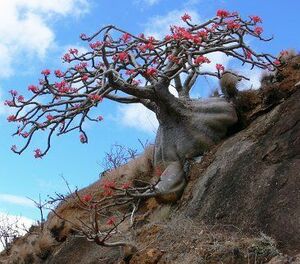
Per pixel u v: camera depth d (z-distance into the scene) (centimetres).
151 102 1146
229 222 843
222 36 1106
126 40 1141
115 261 1010
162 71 1090
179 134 1095
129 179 1270
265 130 968
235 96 1102
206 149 1079
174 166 1069
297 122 909
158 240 886
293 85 1027
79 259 1179
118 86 1048
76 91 1091
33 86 1066
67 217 1348
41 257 1390
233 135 1074
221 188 923
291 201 787
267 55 1082
